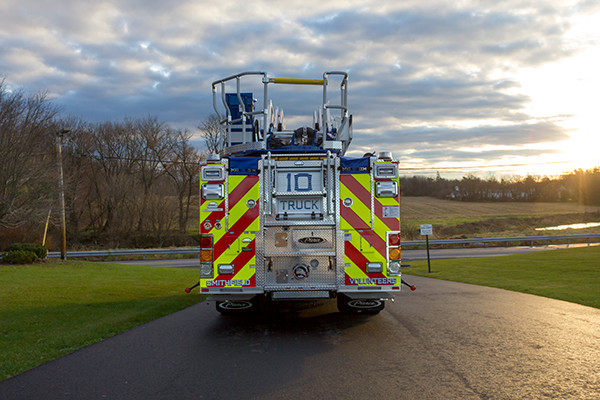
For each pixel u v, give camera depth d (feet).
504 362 17.44
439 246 126.52
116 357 18.75
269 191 22.33
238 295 22.38
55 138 89.35
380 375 16.05
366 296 22.36
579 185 253.03
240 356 18.78
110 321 26.22
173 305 32.22
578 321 25.20
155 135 175.94
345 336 22.11
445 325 24.34
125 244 149.28
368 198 22.43
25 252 69.05
